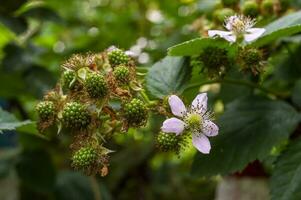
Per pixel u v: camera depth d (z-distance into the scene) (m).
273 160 0.40
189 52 0.35
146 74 0.35
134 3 0.73
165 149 0.32
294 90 0.41
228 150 0.37
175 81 0.34
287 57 0.43
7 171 0.57
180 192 0.66
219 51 0.35
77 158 0.32
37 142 0.57
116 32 0.71
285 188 0.35
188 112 0.32
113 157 0.64
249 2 0.40
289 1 0.42
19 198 0.59
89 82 0.32
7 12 0.53
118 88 0.32
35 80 0.54
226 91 0.43
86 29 0.75
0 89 0.57
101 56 0.33
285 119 0.38
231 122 0.39
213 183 0.65
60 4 0.76
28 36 0.58
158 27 0.68
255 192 0.46
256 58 0.35
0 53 0.60
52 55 0.63
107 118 0.32
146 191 0.65
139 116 0.32
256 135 0.38
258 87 0.40
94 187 0.54
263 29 0.35
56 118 0.33
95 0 0.79
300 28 0.34
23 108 0.61
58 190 0.58
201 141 0.32
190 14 0.55
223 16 0.39
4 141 0.73
